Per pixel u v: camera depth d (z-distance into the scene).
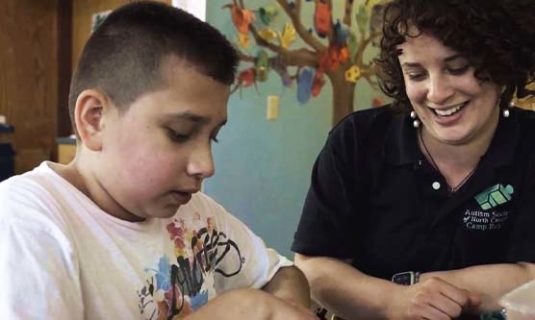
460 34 0.96
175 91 0.74
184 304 0.89
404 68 1.06
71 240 0.74
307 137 3.43
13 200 0.73
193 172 0.77
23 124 3.57
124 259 0.82
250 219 3.21
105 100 0.77
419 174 1.16
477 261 1.17
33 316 0.66
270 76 3.20
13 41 3.50
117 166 0.77
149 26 0.77
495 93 1.06
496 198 1.14
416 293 1.04
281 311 0.77
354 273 1.17
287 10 3.24
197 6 2.92
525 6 1.01
